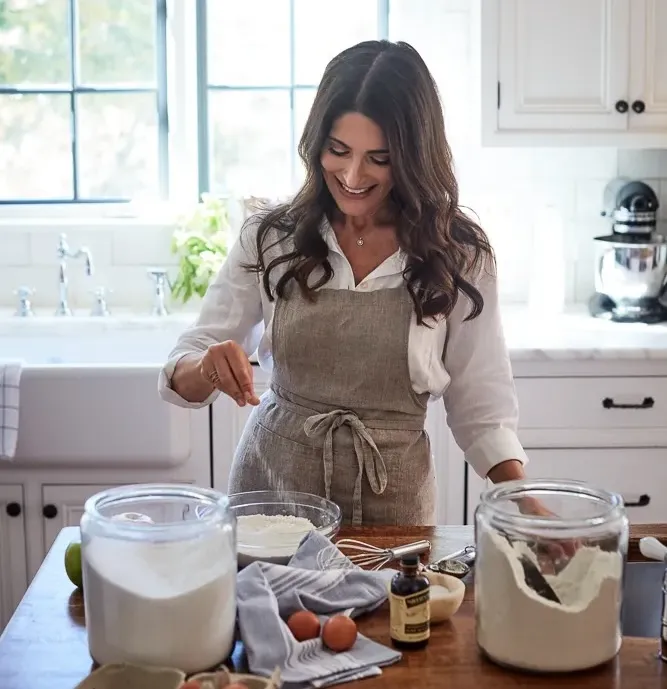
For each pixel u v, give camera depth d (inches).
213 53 141.1
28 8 138.3
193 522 49.1
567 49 125.0
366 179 71.7
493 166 140.2
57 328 131.4
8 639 53.0
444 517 119.3
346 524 75.6
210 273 134.3
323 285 76.1
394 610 51.8
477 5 127.6
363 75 70.1
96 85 140.6
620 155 140.5
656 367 117.3
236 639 53.0
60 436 114.6
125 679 46.7
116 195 142.6
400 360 74.6
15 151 141.3
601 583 48.9
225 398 115.6
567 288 143.4
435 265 73.7
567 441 117.9
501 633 49.3
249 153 142.9
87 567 49.3
